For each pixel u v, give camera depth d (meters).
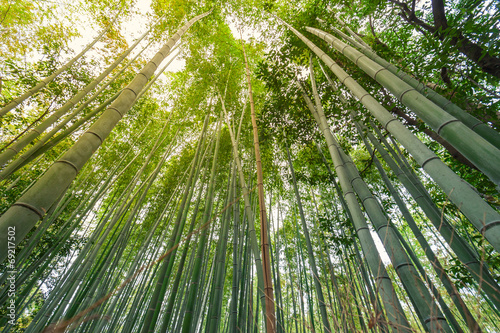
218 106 6.35
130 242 7.25
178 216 3.56
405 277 1.72
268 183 6.19
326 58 3.03
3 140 4.71
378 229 2.11
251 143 6.01
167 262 3.08
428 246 2.90
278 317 3.69
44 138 3.02
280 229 7.58
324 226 4.29
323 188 6.48
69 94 4.76
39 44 4.91
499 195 2.51
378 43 3.82
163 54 2.60
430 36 2.54
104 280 4.70
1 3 4.50
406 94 1.72
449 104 2.35
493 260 2.38
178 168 7.20
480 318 0.91
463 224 3.62
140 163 7.26
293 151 6.43
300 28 4.64
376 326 1.17
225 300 7.58
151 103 6.63
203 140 4.98
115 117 1.68
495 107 2.37
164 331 2.38
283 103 4.42
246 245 4.66
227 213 3.98
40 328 3.47
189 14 5.52
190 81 7.02
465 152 1.31
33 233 3.85
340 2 4.48
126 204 5.42
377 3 3.56
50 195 1.16
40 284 5.36
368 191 2.50
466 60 2.50
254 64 7.27
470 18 2.31
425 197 2.99
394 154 3.84
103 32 4.95
